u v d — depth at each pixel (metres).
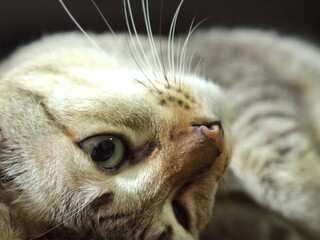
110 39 0.29
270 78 0.30
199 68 0.28
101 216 0.17
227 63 0.31
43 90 0.18
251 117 0.28
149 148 0.18
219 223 0.26
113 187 0.17
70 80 0.19
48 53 0.24
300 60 0.33
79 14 0.33
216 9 0.35
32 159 0.17
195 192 0.19
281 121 0.28
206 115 0.19
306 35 0.36
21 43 0.32
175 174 0.17
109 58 0.23
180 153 0.17
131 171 0.17
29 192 0.17
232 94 0.29
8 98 0.18
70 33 0.30
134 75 0.20
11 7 0.32
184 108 0.18
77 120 0.17
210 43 0.32
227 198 0.27
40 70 0.20
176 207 0.19
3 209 0.16
